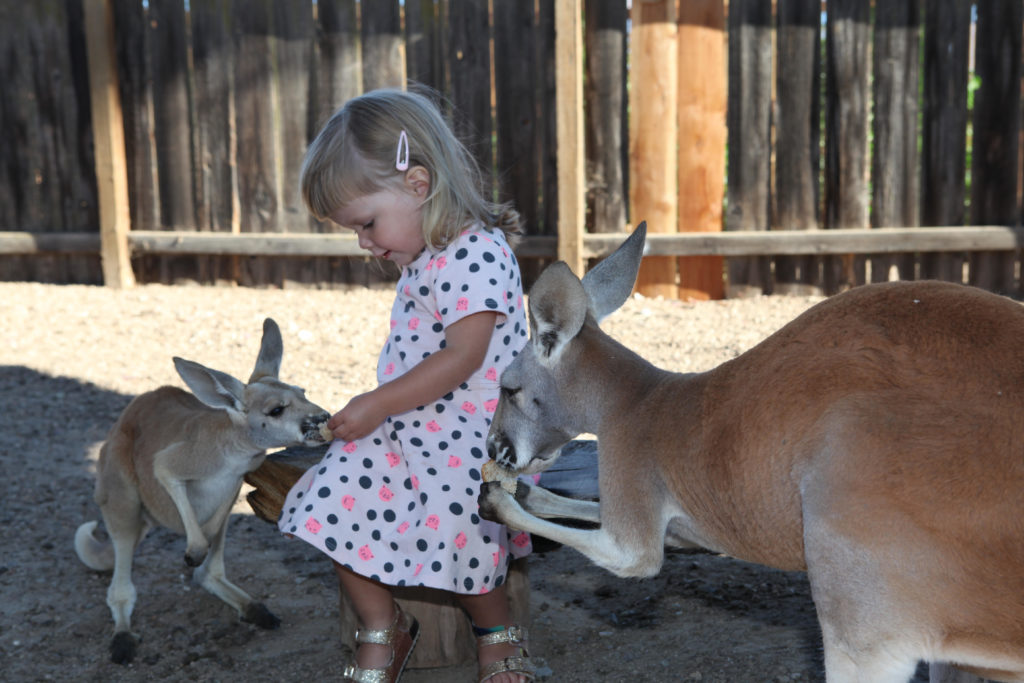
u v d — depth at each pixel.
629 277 2.64
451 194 2.75
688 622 3.65
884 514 1.93
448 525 2.75
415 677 3.36
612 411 2.47
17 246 9.34
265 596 4.09
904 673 2.00
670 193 8.23
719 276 8.27
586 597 3.94
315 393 6.28
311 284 9.02
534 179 8.40
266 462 3.53
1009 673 2.02
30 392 6.56
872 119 8.02
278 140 8.91
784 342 2.20
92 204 9.37
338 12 8.62
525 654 3.01
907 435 1.94
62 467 5.44
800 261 8.19
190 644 3.68
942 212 8.02
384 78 8.62
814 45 7.95
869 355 2.06
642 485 2.38
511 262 2.84
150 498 3.82
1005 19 7.75
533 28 8.23
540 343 2.49
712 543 2.35
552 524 2.47
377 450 2.80
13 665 3.51
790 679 3.14
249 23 8.79
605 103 8.22
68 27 9.13
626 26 8.16
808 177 8.09
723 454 2.21
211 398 3.73
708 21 8.00
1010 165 7.89
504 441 2.58
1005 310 2.03
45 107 9.30
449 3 8.36
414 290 2.80
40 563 4.36
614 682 3.21
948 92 7.88
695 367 6.40
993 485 1.88
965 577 1.91
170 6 8.92
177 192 9.16
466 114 8.46
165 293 8.95
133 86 9.09
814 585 2.04
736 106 8.06
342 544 2.73
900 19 7.86
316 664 3.47
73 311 8.32
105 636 3.74
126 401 6.43
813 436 2.06
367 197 2.71
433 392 2.71
